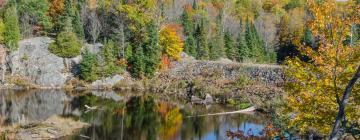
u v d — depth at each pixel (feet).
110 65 296.92
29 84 284.20
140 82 292.40
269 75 259.39
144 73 298.35
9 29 303.48
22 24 336.08
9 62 296.30
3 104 219.41
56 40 313.32
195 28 405.39
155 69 299.99
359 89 69.46
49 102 228.43
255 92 227.20
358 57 69.05
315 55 73.67
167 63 311.06
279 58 366.02
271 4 545.44
